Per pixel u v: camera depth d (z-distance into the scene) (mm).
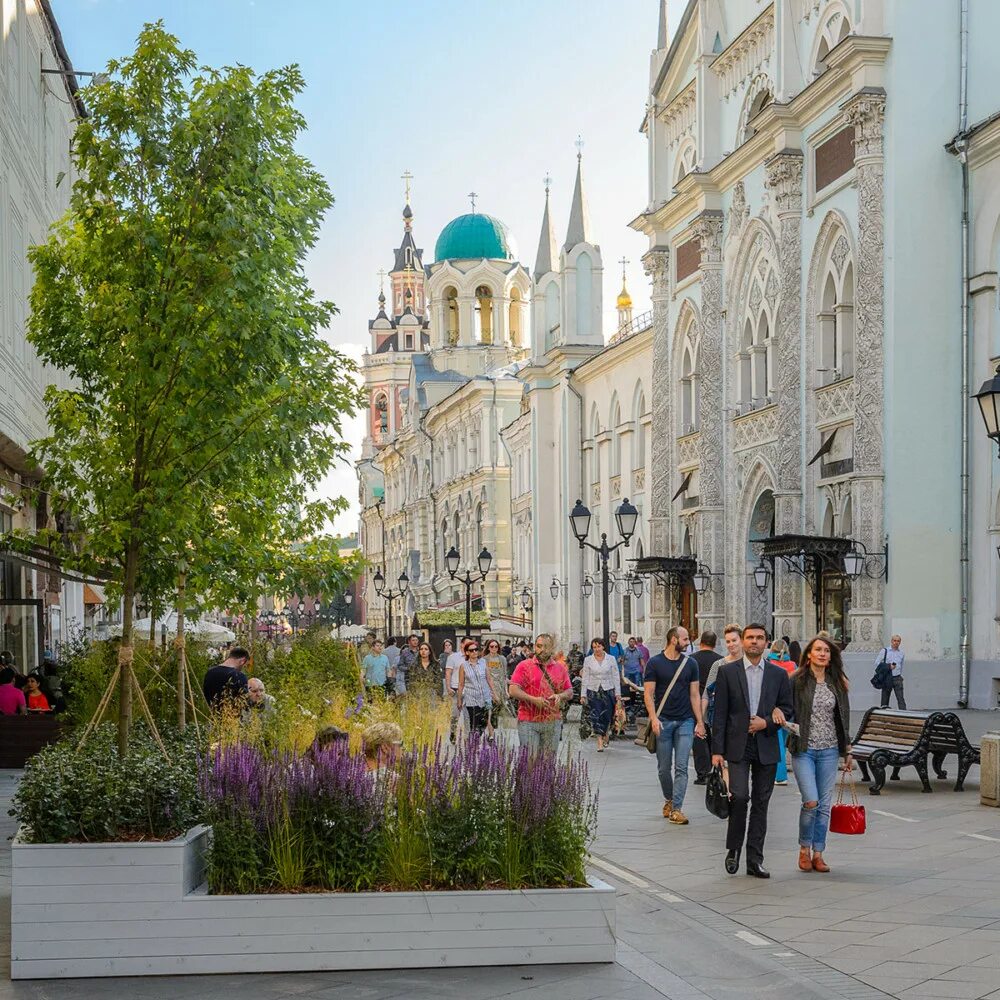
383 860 9711
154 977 9203
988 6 34812
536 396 71562
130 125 12844
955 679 34188
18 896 9211
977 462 34312
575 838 9875
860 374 35375
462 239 117000
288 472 15547
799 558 38625
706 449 45000
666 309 49781
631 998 8602
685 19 48000
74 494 13484
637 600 58656
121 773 9938
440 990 8805
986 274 34062
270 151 13445
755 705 13016
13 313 24688
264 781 9836
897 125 34750
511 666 48781
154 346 12547
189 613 15805
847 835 15086
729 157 43281
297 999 8625
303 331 14297
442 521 107625
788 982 8922
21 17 26312
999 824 15875
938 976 9133
